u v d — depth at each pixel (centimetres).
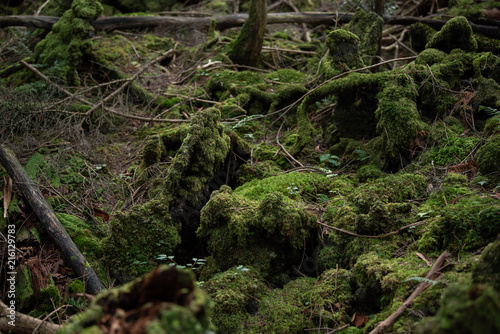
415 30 545
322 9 865
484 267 185
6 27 673
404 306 224
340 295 263
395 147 379
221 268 311
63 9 677
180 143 444
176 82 608
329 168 415
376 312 255
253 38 613
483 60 420
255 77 575
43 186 391
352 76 418
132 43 681
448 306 133
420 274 239
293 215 299
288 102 523
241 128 492
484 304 122
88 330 136
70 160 439
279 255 306
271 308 270
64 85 560
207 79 600
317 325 257
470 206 274
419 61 430
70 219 362
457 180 326
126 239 331
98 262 332
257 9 593
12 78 579
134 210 338
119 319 136
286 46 682
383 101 392
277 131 498
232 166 418
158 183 398
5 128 472
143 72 610
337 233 301
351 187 367
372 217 293
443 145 372
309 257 311
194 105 555
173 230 340
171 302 142
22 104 486
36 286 304
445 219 264
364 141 430
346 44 464
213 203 317
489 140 342
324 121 484
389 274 247
